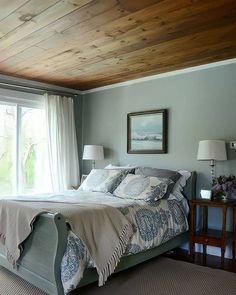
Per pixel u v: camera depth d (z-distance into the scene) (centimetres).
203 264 332
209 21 256
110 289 268
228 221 356
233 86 361
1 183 449
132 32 279
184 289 269
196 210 371
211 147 343
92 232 253
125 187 368
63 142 496
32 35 285
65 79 460
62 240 232
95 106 524
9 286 271
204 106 385
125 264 286
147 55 347
